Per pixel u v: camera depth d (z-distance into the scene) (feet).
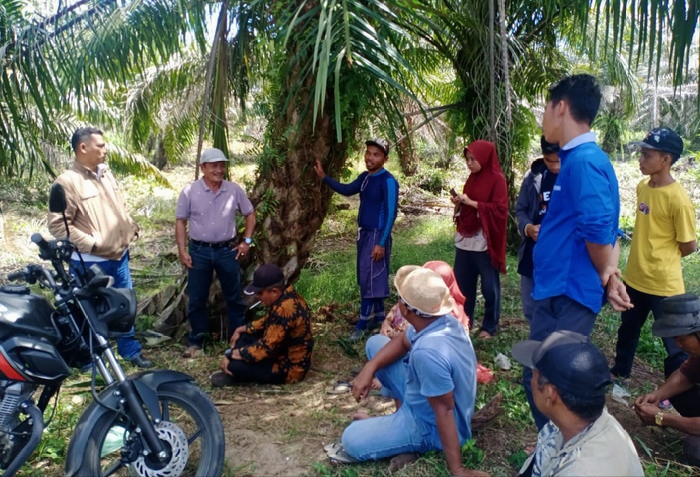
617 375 13.26
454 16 16.79
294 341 12.75
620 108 40.40
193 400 9.00
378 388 12.59
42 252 8.64
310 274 21.11
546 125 9.00
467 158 14.99
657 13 11.50
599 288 8.80
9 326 8.21
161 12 13.92
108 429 8.52
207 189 14.07
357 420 10.27
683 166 39.96
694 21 11.25
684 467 9.88
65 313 8.66
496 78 17.90
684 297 9.68
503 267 14.93
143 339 15.15
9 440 8.39
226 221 14.16
